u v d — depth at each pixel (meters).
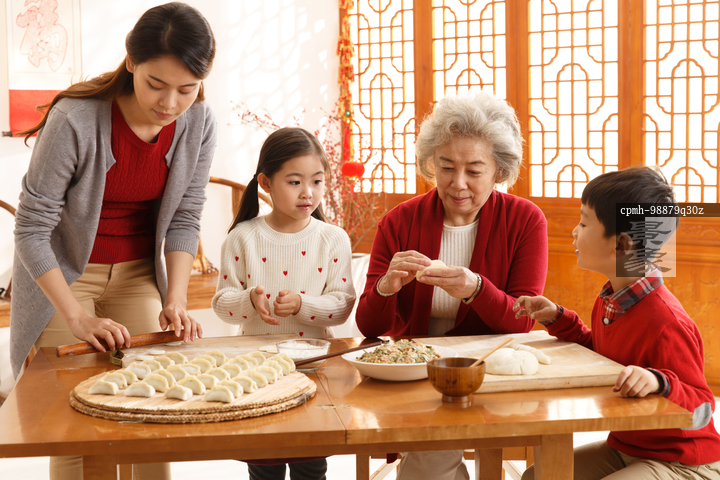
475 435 1.09
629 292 1.43
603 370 1.32
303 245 1.92
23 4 3.52
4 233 3.50
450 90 4.33
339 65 4.67
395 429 1.08
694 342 1.37
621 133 3.80
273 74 4.37
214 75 4.12
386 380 1.36
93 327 1.51
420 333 1.83
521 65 4.05
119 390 1.22
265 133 4.36
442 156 1.68
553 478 1.15
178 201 1.87
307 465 1.80
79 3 3.67
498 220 1.81
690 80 3.59
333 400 1.23
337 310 1.82
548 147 4.04
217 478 2.77
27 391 1.29
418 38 4.37
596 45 3.83
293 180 1.85
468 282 1.61
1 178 3.52
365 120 4.68
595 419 1.12
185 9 1.48
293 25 4.43
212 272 4.01
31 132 1.76
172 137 1.78
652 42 3.68
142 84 1.50
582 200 1.51
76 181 1.71
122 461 1.08
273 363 1.31
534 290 1.76
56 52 3.62
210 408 1.11
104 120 1.67
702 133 3.58
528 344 1.56
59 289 1.62
